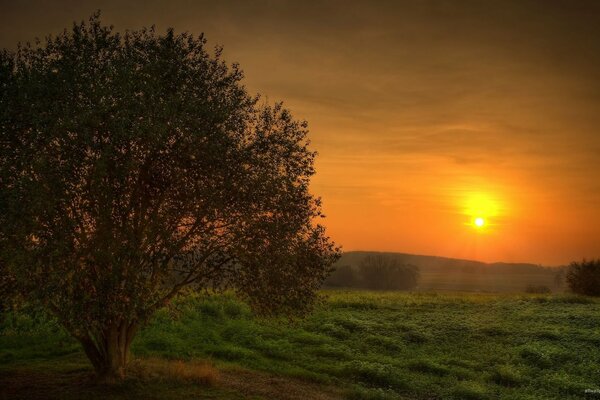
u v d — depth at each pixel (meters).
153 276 14.07
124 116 13.05
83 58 14.62
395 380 20.16
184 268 15.27
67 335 21.52
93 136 13.14
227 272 15.63
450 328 29.56
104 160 12.50
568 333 28.09
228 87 16.12
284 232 15.05
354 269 166.25
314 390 17.97
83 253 12.87
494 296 43.47
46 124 13.01
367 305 35.06
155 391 15.18
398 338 27.14
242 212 14.96
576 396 19.31
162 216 14.41
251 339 24.30
